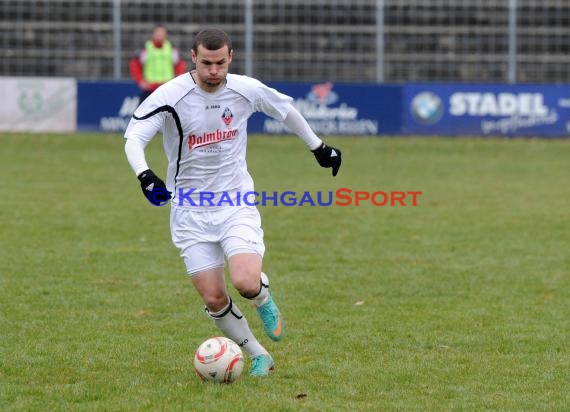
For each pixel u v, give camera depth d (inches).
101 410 701.3
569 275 1256.8
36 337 927.0
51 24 3356.3
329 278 1227.9
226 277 1235.2
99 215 1722.4
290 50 3373.5
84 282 1187.9
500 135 3137.3
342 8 3388.3
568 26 3361.2
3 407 708.7
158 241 1480.1
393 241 1502.2
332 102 3129.9
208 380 772.0
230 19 3400.6
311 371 814.5
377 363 842.2
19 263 1300.4
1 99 3075.8
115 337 930.1
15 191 2003.0
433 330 966.4
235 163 778.2
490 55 3348.9
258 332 960.3
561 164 2583.7
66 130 3100.4
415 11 3408.0
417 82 3147.1
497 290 1165.1
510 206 1877.5
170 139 768.9
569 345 909.8
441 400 733.9
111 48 3368.6
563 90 3117.6
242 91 765.9
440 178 2295.8
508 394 751.7
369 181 2226.9
